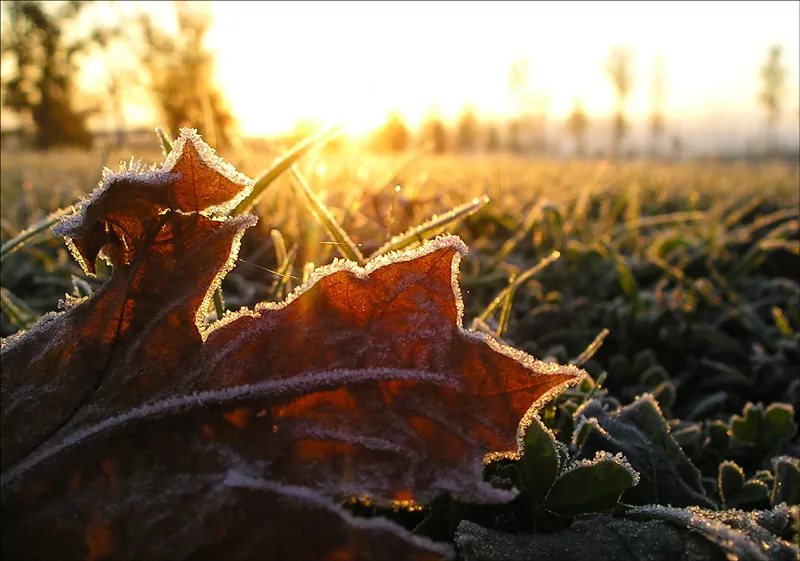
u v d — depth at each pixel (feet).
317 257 1.24
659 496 0.64
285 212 1.46
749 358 1.20
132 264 0.46
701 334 1.29
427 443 0.43
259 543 0.40
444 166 5.88
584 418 0.67
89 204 0.43
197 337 0.46
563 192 3.44
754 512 0.52
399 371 0.45
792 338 1.27
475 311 1.25
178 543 0.40
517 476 0.54
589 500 0.51
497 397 0.44
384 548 0.39
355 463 0.43
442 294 0.46
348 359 0.45
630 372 1.12
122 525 0.40
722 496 0.68
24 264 1.44
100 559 0.40
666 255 1.89
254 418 0.44
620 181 4.28
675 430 0.86
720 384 1.17
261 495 0.40
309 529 0.39
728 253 1.91
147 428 0.43
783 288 1.65
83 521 0.40
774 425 0.86
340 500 0.43
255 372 0.45
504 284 1.52
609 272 1.69
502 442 0.44
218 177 0.45
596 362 1.24
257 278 1.33
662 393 0.99
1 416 0.43
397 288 0.46
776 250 2.04
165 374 0.45
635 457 0.65
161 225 0.46
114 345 0.45
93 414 0.44
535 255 1.94
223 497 0.41
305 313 0.46
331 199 2.06
